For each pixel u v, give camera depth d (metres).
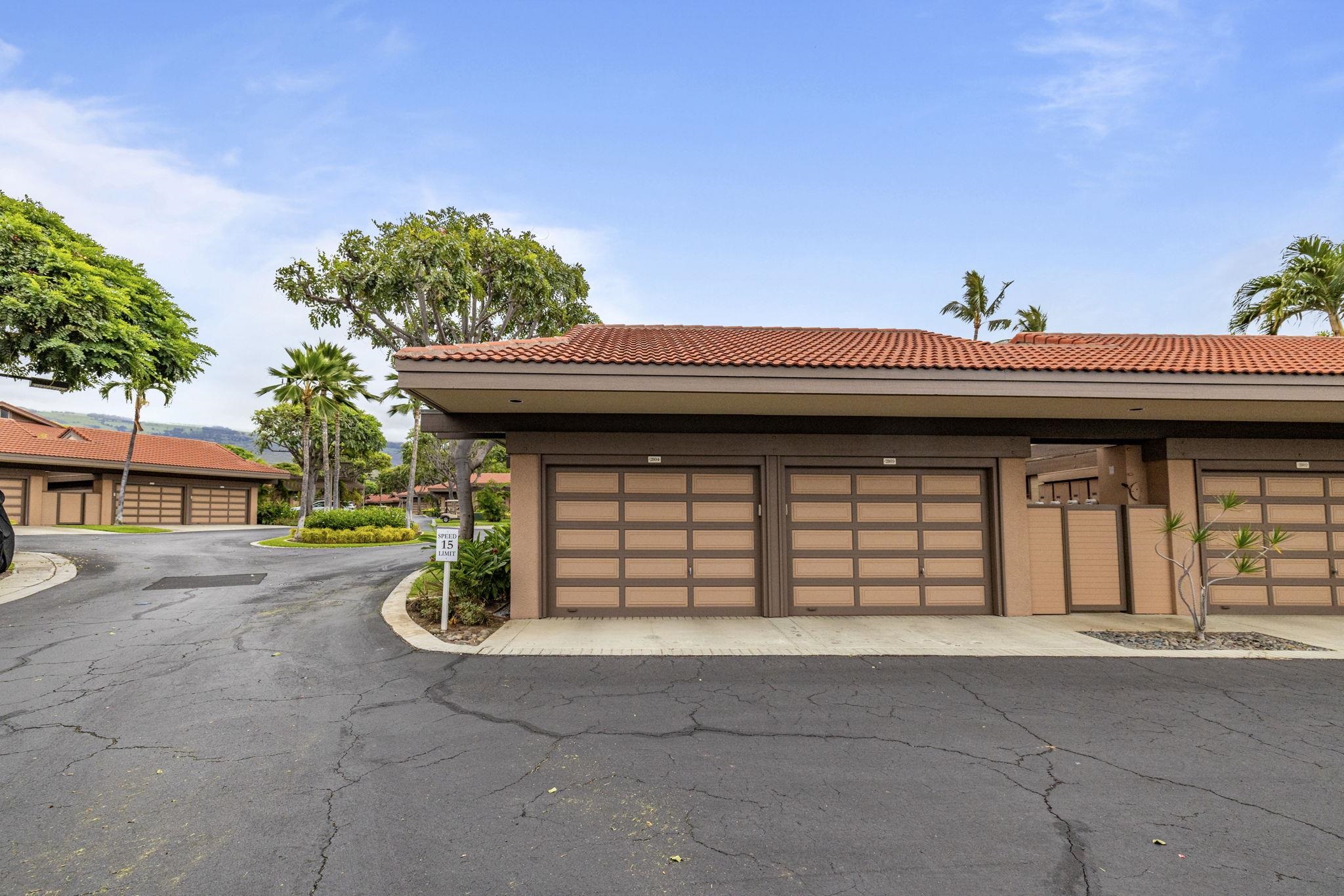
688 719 5.46
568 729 5.22
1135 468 10.81
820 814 3.88
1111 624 9.34
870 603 10.00
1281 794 4.16
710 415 9.97
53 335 13.49
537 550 9.74
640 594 9.91
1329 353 10.37
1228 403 8.76
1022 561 10.05
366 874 3.27
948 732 5.19
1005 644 8.09
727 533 10.03
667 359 8.16
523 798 4.08
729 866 3.34
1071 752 4.80
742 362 8.12
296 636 8.34
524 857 3.42
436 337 19.97
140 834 3.65
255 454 51.19
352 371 36.19
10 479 29.41
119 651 7.62
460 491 16.70
